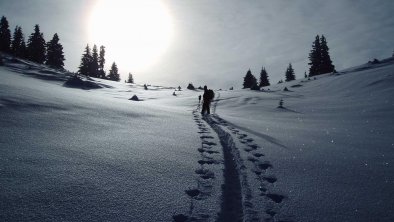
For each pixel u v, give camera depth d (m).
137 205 3.89
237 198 4.55
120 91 47.16
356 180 5.65
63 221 3.27
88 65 87.69
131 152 6.10
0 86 10.81
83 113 9.41
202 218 3.80
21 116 7.46
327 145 8.91
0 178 3.97
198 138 8.45
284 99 33.44
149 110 13.46
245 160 6.52
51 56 78.44
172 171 5.31
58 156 5.18
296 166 6.36
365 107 22.39
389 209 4.45
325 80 47.53
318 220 4.02
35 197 3.65
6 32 79.00
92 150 5.84
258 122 15.03
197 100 35.47
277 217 4.02
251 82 83.88
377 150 8.41
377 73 39.00
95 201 3.81
